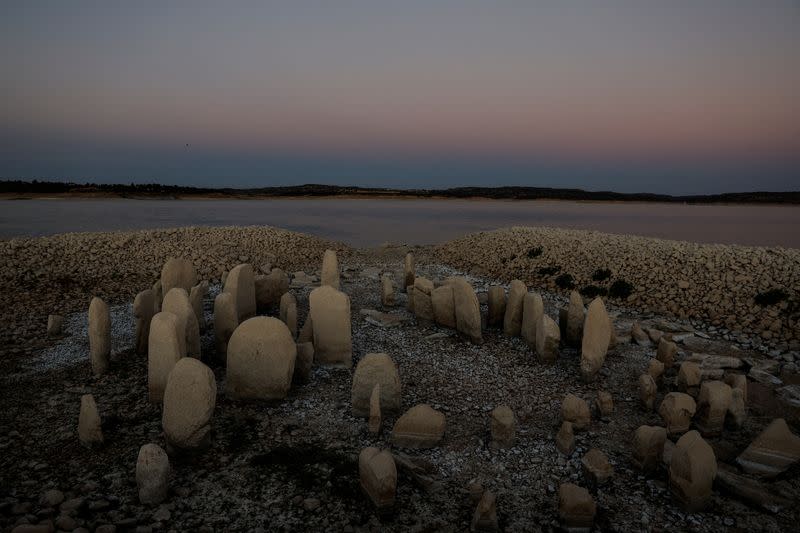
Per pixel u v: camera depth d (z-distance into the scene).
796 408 6.74
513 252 17.73
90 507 4.30
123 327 9.55
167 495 4.52
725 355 8.91
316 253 19.50
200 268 16.02
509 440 5.51
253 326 6.22
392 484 4.33
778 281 11.52
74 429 5.70
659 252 14.62
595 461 4.96
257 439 5.54
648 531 4.25
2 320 10.00
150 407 6.20
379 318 10.03
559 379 7.46
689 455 4.46
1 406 6.27
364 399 6.08
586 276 14.35
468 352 8.50
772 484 4.91
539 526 4.32
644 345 8.99
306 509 4.41
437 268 17.14
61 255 15.16
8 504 4.30
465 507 4.55
